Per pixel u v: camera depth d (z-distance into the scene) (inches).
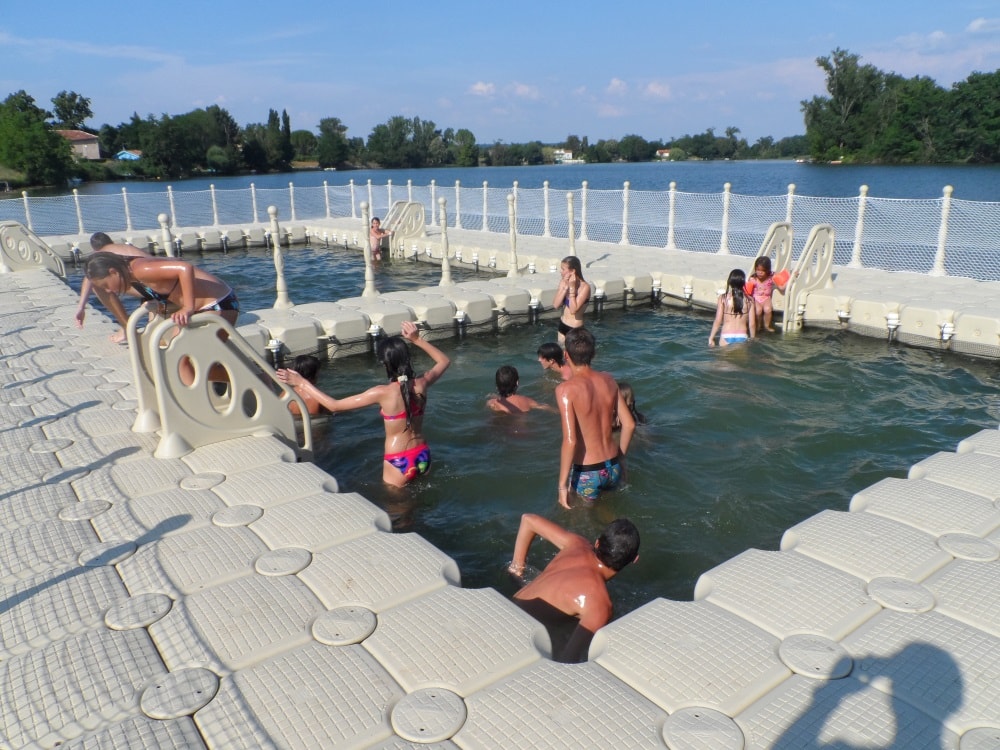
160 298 241.3
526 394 319.3
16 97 3277.6
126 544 154.3
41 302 465.4
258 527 161.5
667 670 110.4
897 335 394.0
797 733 97.0
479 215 906.1
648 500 215.6
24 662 117.1
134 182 3690.9
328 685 108.8
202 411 211.6
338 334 394.9
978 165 2787.9
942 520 157.6
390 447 227.0
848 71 3100.4
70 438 222.2
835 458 247.1
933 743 95.0
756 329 424.8
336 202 1109.7
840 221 568.7
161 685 110.0
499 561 186.7
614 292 500.4
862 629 120.3
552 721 99.8
